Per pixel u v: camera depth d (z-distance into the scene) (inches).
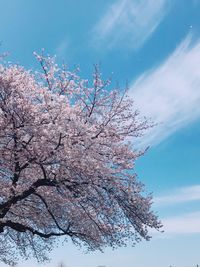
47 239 780.6
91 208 682.2
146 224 684.7
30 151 580.4
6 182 617.0
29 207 714.2
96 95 703.7
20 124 581.6
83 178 626.2
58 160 589.3
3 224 624.7
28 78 645.9
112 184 652.7
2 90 586.9
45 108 587.8
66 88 700.0
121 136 699.4
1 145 592.7
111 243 708.7
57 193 675.4
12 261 792.9
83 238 717.3
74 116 590.9
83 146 599.5
